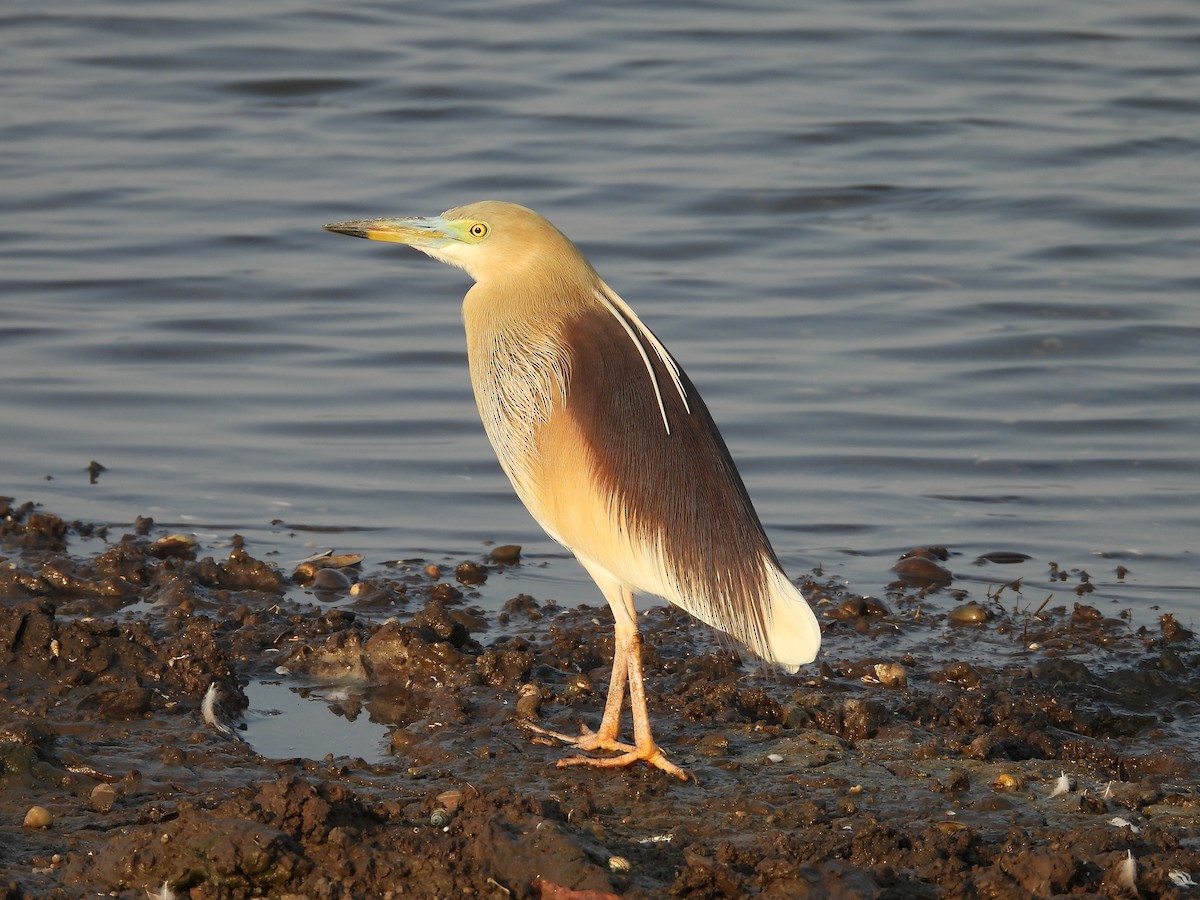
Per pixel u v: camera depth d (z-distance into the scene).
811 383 18.14
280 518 14.62
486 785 8.93
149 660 10.26
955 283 21.11
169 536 13.58
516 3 33.09
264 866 7.38
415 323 19.92
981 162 25.45
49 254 21.45
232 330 19.47
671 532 8.91
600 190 24.08
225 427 16.77
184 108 27.19
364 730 9.95
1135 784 9.07
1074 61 30.00
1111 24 32.03
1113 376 18.31
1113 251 22.16
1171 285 20.95
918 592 13.18
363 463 16.03
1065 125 26.94
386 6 32.69
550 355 9.35
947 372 18.47
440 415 17.28
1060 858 7.59
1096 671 11.48
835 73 29.45
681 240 22.48
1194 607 12.95
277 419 16.98
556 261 9.68
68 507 14.58
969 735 9.94
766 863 7.52
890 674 11.09
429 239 9.79
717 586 8.89
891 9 33.19
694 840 8.20
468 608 12.46
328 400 17.53
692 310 20.27
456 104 27.59
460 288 21.25
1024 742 9.92
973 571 13.74
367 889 7.38
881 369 18.53
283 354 18.86
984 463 16.20
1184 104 27.73
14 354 18.36
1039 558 14.06
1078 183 24.59
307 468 15.84
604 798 8.77
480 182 24.20
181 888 7.38
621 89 28.45
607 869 7.71
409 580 13.17
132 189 23.73
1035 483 15.76
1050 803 8.79
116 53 29.45
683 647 11.69
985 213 23.64
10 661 10.05
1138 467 16.11
